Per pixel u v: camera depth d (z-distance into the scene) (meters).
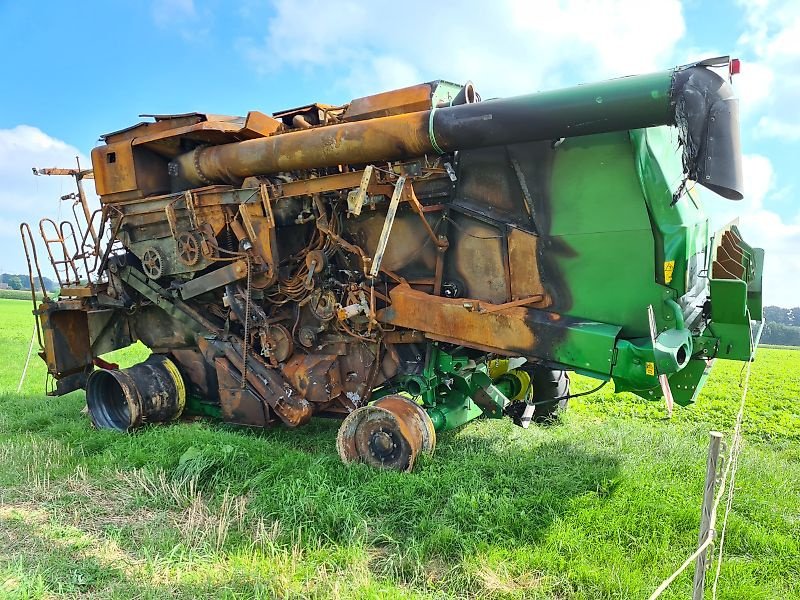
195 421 7.89
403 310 6.11
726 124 4.25
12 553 4.31
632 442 6.55
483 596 3.69
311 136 5.98
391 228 6.30
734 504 4.84
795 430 7.96
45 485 5.55
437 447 6.37
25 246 8.18
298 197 6.66
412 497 4.94
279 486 5.20
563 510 4.68
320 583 3.78
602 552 4.04
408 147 5.47
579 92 4.68
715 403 9.76
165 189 7.59
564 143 5.29
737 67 4.33
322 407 7.03
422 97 5.88
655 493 4.92
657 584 3.68
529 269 5.55
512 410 6.62
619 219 5.11
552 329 5.30
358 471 5.54
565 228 5.34
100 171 7.61
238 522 4.70
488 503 4.72
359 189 5.73
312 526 4.50
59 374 8.26
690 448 6.29
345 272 6.64
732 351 5.44
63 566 4.05
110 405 7.79
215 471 5.65
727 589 3.64
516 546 4.19
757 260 6.29
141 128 7.39
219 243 7.12
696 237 5.45
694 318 5.39
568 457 5.96
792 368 16.23
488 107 5.06
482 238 5.81
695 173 4.39
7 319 32.34
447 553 4.18
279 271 6.92
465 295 5.99
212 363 7.41
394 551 4.33
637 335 5.18
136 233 7.64
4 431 7.67
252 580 3.84
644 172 4.99
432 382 6.36
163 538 4.42
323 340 6.94
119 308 8.23
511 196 5.62
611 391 10.53
